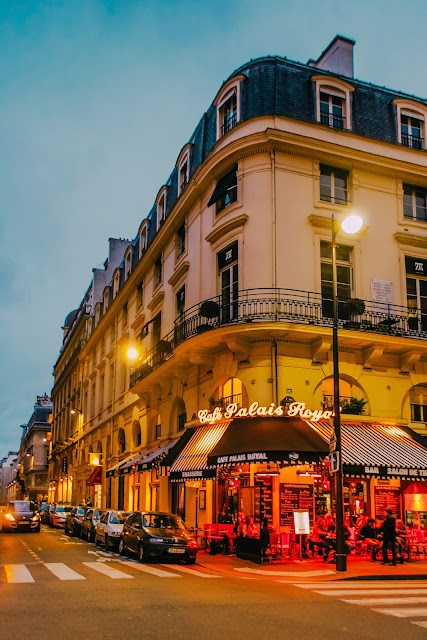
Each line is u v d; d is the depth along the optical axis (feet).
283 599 33.91
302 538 59.16
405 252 73.61
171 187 96.02
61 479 204.33
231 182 71.87
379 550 58.13
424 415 71.61
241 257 67.87
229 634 24.68
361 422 66.08
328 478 64.08
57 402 242.58
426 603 32.78
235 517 65.67
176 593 35.45
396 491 67.51
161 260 96.73
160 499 85.71
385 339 66.54
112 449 126.62
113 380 132.05
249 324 62.23
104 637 23.91
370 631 25.52
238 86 72.69
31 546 73.72
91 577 42.60
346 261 70.79
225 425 65.82
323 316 67.31
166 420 87.86
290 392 63.36
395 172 74.43
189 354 72.13
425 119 78.74
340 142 71.67
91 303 175.22
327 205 69.92
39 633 24.57
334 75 75.87
